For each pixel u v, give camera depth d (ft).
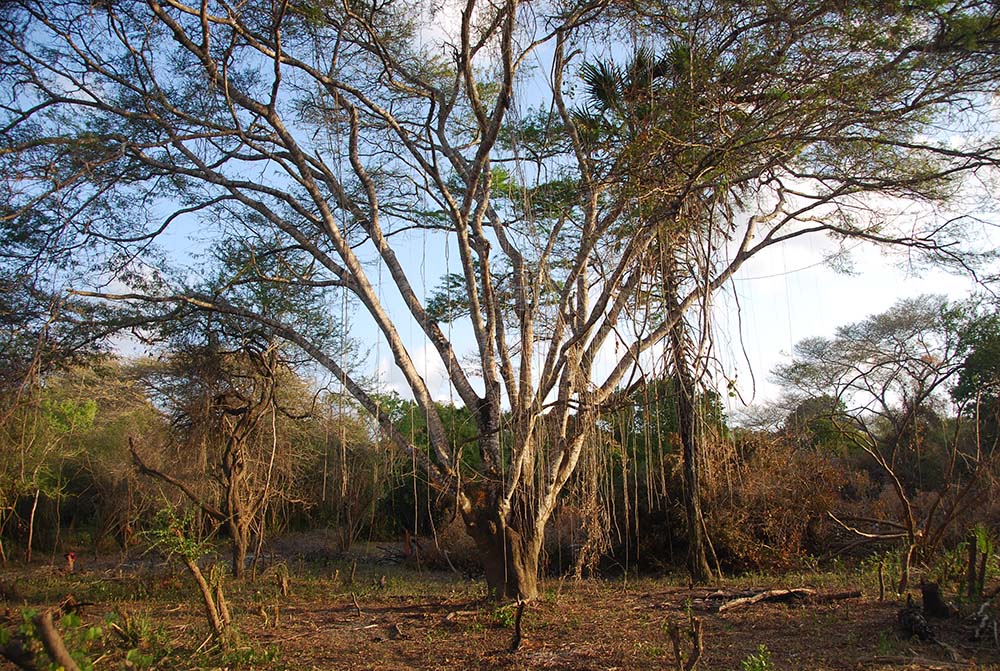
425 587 48.73
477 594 41.47
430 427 36.86
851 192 35.76
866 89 30.12
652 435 51.31
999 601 28.04
